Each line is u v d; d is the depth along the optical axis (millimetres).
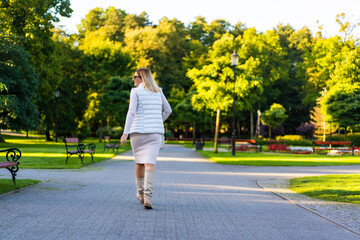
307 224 5090
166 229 4484
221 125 65438
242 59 55438
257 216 5535
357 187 8484
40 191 7363
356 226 5027
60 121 45062
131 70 51281
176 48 67312
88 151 16484
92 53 49156
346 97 33969
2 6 28047
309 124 52656
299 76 62531
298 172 13680
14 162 7871
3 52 25656
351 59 43062
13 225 4469
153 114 5836
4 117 26781
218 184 9758
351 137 38062
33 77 29391
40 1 28781
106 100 44938
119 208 5758
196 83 25750
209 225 4801
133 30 60906
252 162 17984
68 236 4023
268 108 64562
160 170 13703
